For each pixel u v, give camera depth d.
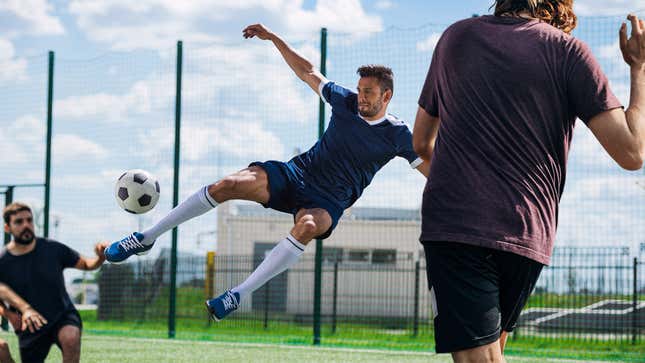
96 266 5.81
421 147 2.89
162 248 14.77
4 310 5.48
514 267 2.55
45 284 5.61
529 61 2.54
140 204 4.96
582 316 14.76
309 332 14.11
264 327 14.77
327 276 18.53
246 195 4.86
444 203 2.56
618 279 10.85
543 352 10.35
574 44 2.56
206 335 12.21
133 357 8.71
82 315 17.73
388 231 17.88
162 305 14.70
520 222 2.51
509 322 2.72
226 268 14.95
